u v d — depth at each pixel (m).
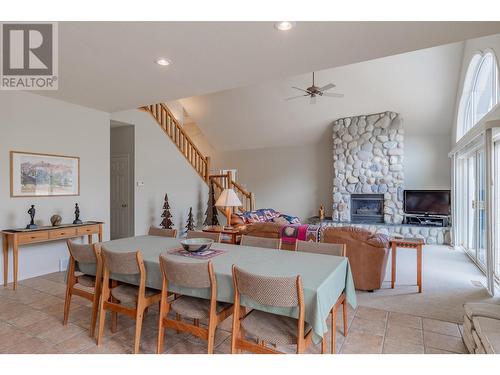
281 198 9.38
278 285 1.77
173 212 6.94
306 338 1.87
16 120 4.01
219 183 8.06
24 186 4.09
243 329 2.00
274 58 2.94
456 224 6.53
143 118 6.22
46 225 4.32
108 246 2.99
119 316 3.03
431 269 4.76
